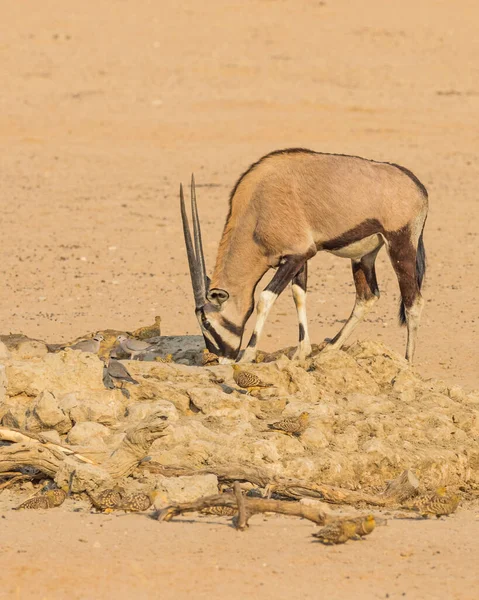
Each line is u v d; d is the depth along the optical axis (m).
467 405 43.50
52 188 115.12
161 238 94.44
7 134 140.12
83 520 30.61
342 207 45.66
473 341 62.16
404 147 134.25
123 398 39.28
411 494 34.88
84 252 89.00
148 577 25.61
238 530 29.78
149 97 157.62
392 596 24.86
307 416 37.59
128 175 121.94
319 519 30.66
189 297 74.81
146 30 193.00
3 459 34.66
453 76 169.25
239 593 24.83
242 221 46.19
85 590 24.83
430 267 84.44
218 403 38.94
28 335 62.69
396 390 43.44
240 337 46.50
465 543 29.11
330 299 74.12
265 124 144.12
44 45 184.12
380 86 162.75
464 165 126.31
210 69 171.25
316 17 199.12
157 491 32.38
